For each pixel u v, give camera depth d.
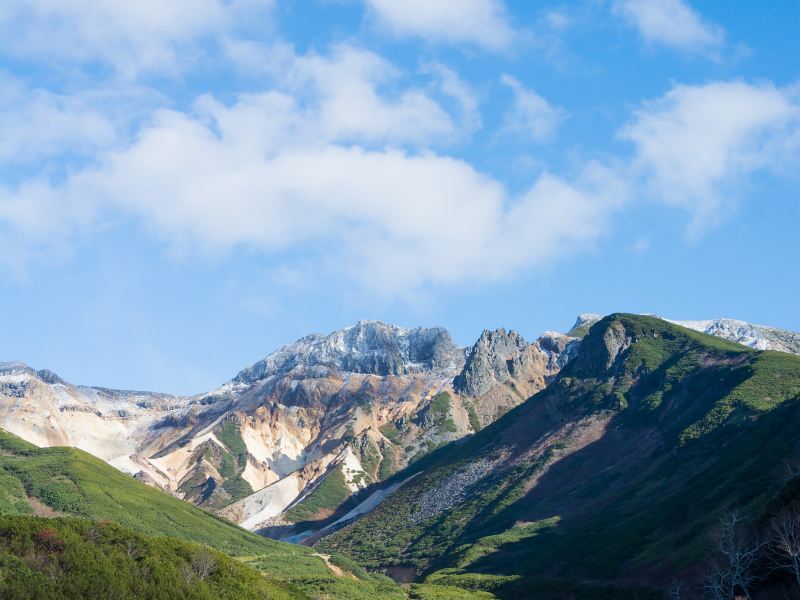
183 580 128.50
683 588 163.75
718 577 147.75
